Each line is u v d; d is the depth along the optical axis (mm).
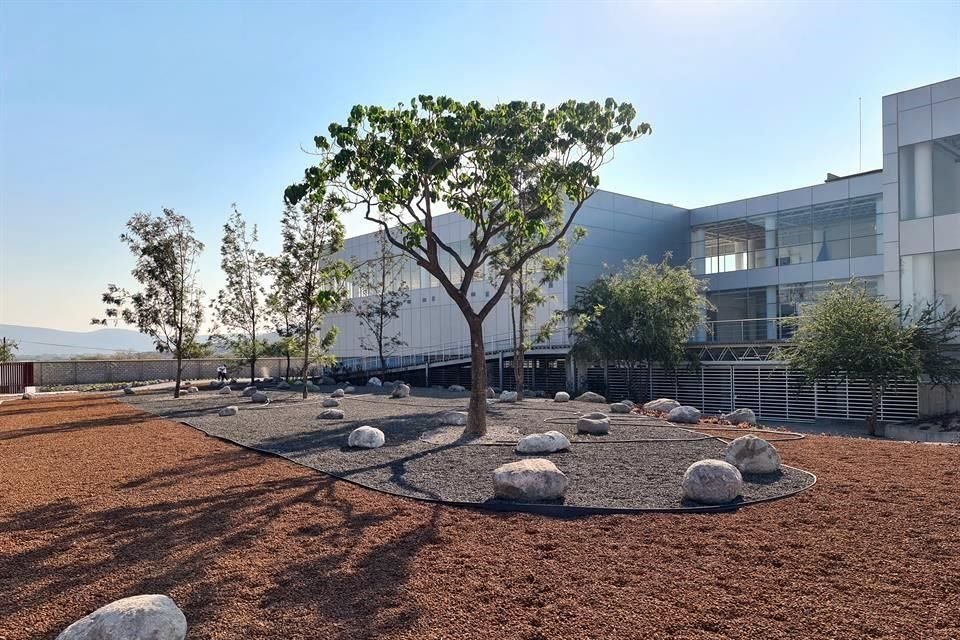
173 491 7949
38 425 16141
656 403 17297
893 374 17625
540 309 31469
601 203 32969
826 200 30781
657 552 5238
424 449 10734
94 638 3447
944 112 19578
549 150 12023
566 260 22844
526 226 11773
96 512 6957
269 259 25594
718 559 5020
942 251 19438
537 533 5887
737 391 24031
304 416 16531
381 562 5145
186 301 25594
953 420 17719
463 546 5527
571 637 3742
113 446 11992
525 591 4469
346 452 10633
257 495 7633
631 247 34156
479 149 11438
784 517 6137
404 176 11484
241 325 29844
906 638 3617
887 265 20797
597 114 12070
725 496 6711
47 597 4551
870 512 6172
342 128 11016
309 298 24125
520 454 10078
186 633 3830
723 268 35594
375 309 36531
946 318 18391
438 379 36188
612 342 24672
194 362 41500
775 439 11492
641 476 8250
